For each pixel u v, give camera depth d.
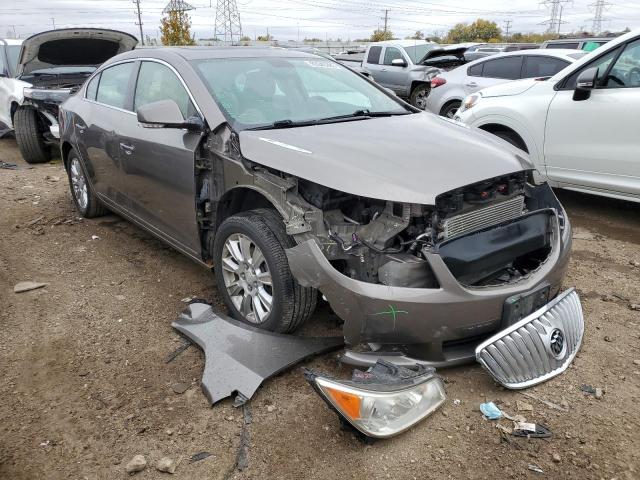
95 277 4.29
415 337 2.67
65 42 8.09
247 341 3.07
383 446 2.49
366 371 2.73
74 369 3.12
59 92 7.75
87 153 5.02
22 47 8.04
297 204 2.97
